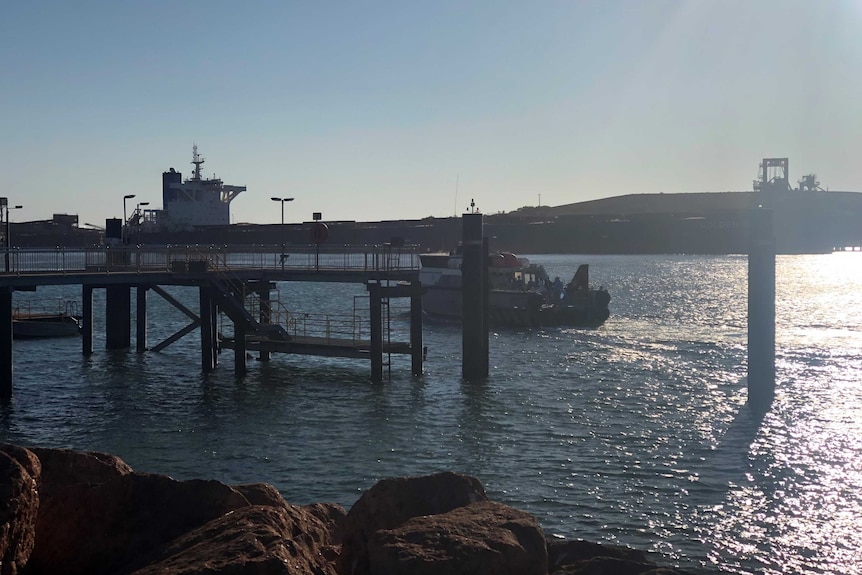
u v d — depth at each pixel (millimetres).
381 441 30062
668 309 86562
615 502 23219
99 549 12703
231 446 29516
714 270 192875
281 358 49719
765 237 35625
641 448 28766
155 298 114438
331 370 45375
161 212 192875
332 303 100375
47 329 61594
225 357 50656
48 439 30734
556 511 22562
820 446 28812
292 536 12562
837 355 49344
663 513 22344
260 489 14320
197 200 195250
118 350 53875
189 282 44000
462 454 28234
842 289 124438
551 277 155625
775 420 32562
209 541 11648
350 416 34125
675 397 37375
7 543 10977
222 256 54219
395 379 42625
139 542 12742
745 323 71062
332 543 13930
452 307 74000
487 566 11742
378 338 41562
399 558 11664
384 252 46250
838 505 22953
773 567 19031
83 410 35625
